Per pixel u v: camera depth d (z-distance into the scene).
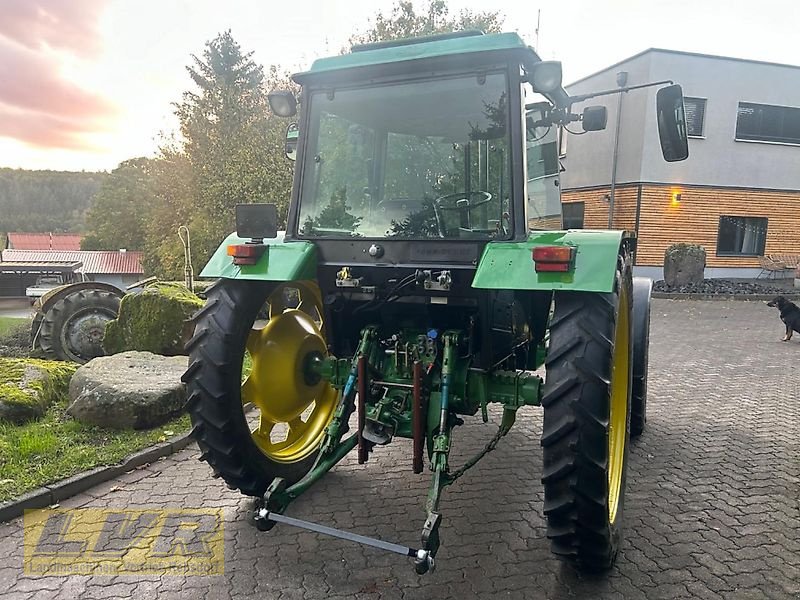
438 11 19.11
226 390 3.01
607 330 2.53
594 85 16.78
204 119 23.59
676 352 8.20
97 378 4.66
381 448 4.33
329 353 3.34
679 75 15.24
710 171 15.89
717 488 3.74
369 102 2.91
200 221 21.91
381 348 3.06
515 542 3.08
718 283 15.46
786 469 4.05
